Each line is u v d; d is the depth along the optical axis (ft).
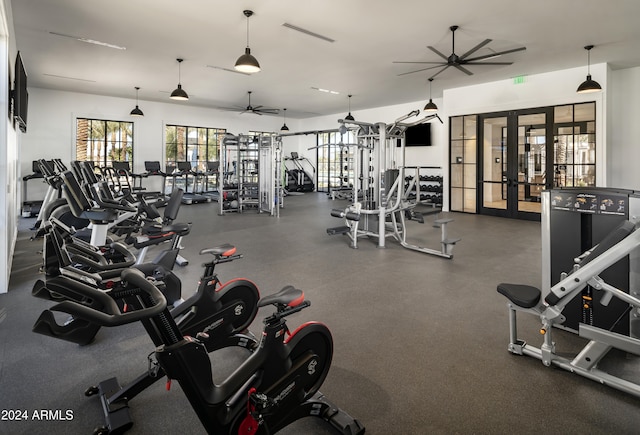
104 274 4.50
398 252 16.71
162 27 17.22
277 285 12.10
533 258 15.48
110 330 8.77
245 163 38.14
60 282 3.51
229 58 22.03
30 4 14.89
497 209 27.89
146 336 8.50
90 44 19.63
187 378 4.27
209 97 34.94
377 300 10.73
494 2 14.65
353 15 15.84
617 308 7.64
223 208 31.91
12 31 15.55
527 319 9.32
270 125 48.24
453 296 11.04
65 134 33.01
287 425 5.38
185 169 37.63
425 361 7.37
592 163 23.36
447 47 19.93
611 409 5.86
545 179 25.27
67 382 6.73
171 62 22.98
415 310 9.97
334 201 38.22
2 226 11.34
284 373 5.23
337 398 6.19
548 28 17.26
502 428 5.47
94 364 7.33
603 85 22.58
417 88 30.17
